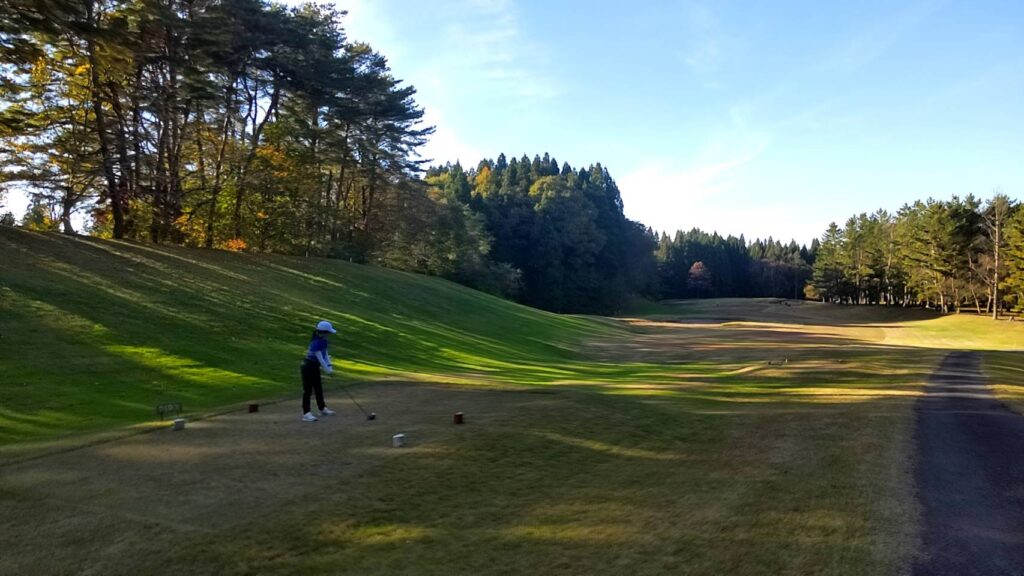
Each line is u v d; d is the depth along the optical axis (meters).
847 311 92.56
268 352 20.12
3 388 12.85
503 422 10.59
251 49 37.59
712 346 42.94
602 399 13.28
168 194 34.66
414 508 6.48
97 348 16.81
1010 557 5.26
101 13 27.77
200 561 5.20
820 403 13.27
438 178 111.56
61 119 29.42
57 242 27.27
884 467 7.91
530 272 102.81
